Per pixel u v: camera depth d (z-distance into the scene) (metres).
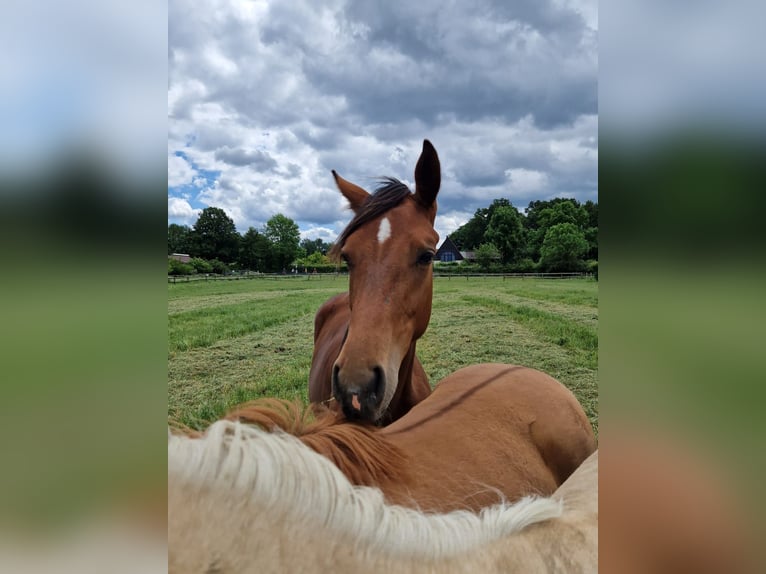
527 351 5.95
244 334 7.98
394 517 1.05
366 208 2.65
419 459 1.81
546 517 1.20
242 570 0.90
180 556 0.88
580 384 4.77
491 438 2.12
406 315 2.50
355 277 2.52
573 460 2.39
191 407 4.54
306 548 0.95
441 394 2.47
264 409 1.46
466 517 1.15
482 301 8.52
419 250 2.53
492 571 1.04
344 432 1.55
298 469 1.01
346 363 2.24
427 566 1.00
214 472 0.96
